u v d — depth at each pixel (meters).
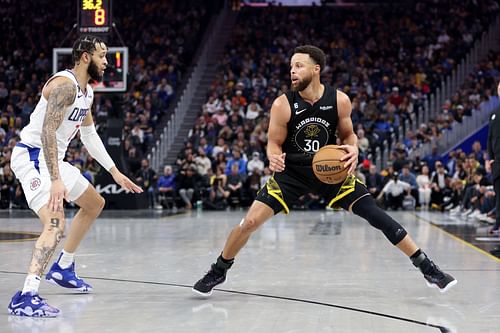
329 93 4.28
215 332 3.31
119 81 14.87
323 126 4.27
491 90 20.28
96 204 4.45
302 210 16.67
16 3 27.12
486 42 24.06
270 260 6.19
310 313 3.78
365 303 4.08
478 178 12.23
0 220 12.55
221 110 20.73
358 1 28.41
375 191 16.80
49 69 24.69
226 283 4.85
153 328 3.40
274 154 4.19
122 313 3.79
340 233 9.29
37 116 4.10
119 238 8.62
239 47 25.42
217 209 17.03
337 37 25.70
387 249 7.14
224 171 17.52
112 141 15.89
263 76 23.89
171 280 5.02
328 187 4.34
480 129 18.53
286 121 4.27
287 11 27.72
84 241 8.19
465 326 3.45
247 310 3.87
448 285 4.21
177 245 7.70
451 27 25.45
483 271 5.43
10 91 23.73
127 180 4.74
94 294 4.42
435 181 16.42
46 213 3.95
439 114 20.48
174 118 21.84
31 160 4.09
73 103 4.07
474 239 8.32
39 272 3.81
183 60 25.42
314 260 6.19
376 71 23.22
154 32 26.70
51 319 3.63
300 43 25.53
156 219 12.75
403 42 25.23
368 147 18.78
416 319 3.62
